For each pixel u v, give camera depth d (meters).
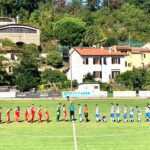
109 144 56.22
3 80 135.12
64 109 76.81
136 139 59.88
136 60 160.50
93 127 69.88
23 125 72.25
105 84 133.38
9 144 56.31
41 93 118.56
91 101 109.38
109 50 148.00
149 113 77.06
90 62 145.38
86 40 186.12
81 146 54.75
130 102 107.25
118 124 73.31
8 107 97.06
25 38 177.25
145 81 133.75
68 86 137.12
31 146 54.88
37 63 145.50
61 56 168.12
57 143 56.78
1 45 161.50
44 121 76.50
